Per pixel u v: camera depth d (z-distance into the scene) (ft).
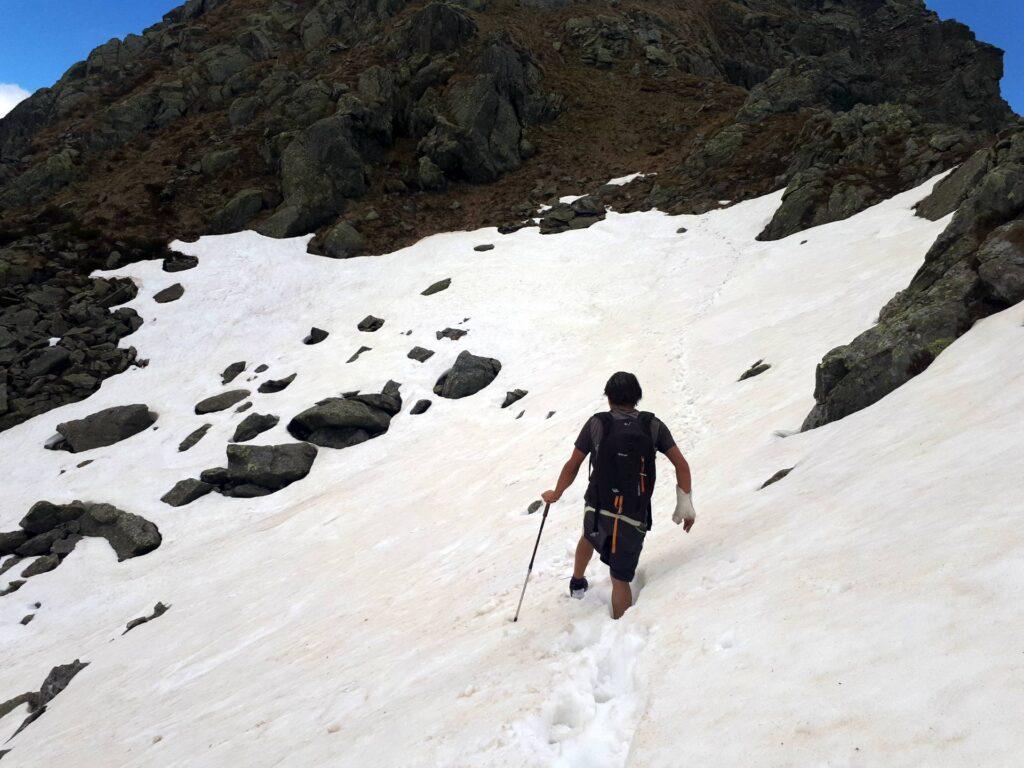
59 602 57.77
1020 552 9.35
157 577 57.00
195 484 70.90
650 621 14.53
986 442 14.51
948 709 7.36
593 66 186.80
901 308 31.17
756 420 37.22
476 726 13.42
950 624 8.76
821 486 18.65
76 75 202.28
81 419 84.94
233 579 50.90
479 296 102.42
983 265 26.86
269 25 195.62
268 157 144.05
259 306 110.52
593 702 12.85
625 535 16.06
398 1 191.11
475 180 146.00
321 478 69.62
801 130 122.83
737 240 100.37
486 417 70.44
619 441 16.30
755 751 8.52
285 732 20.85
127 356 99.45
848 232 84.17
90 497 71.87
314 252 125.49
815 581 12.16
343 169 138.31
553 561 25.88
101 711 35.37
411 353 88.89
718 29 244.63
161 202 136.15
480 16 187.73
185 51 194.18
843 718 8.18
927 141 102.01
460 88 152.25
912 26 266.36
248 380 91.81
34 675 46.16
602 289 98.27
